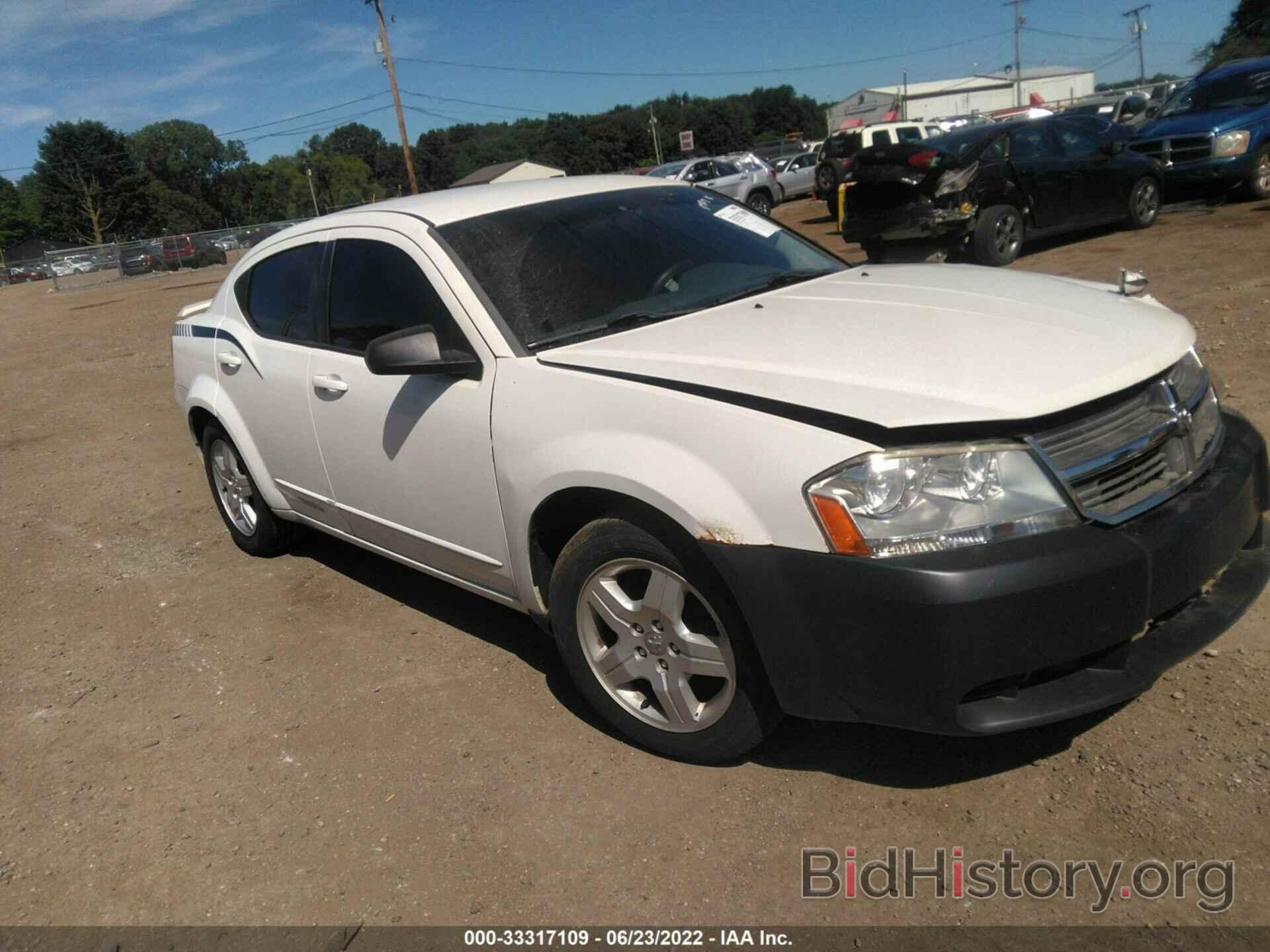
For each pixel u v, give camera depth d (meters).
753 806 2.77
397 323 3.59
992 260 10.95
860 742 2.99
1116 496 2.50
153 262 34.47
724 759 2.90
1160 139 13.66
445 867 2.71
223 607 4.62
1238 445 2.89
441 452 3.37
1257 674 3.03
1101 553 2.36
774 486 2.47
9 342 16.14
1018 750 2.86
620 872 2.60
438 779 3.10
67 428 8.85
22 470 7.55
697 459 2.62
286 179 100.06
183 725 3.62
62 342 15.20
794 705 2.60
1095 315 2.95
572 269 3.45
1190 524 2.52
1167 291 8.38
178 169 94.38
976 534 2.34
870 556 2.36
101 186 84.38
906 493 2.36
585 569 2.96
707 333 3.04
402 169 113.62
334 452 3.93
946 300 3.12
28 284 39.56
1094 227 12.72
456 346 3.33
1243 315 7.05
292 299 4.22
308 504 4.36
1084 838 2.50
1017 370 2.54
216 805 3.12
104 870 2.88
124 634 4.46
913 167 10.77
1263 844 2.40
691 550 2.68
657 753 3.06
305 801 3.08
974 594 2.27
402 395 3.50
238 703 3.72
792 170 29.19
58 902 2.77
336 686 3.76
